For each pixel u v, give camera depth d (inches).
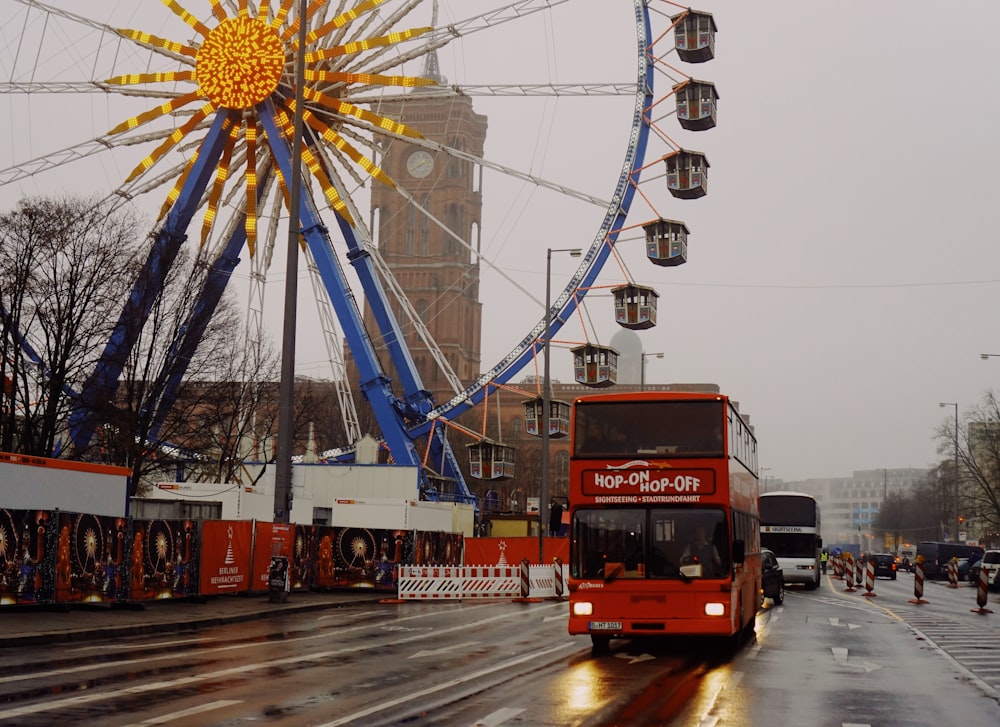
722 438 917.2
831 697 649.6
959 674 788.6
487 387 2377.0
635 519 915.4
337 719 528.7
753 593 1166.3
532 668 785.6
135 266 1911.9
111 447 1978.3
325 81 2256.4
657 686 690.2
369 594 1814.7
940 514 6200.8
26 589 1046.4
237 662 775.7
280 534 1396.4
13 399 1768.0
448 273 6446.9
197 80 2236.7
